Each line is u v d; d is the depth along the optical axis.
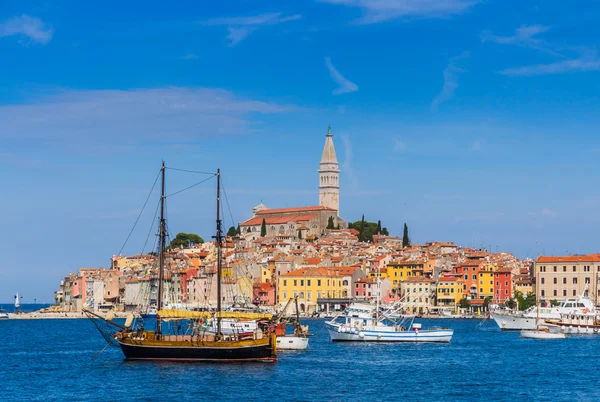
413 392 131.50
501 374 152.25
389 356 179.38
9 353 198.50
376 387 135.50
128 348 160.75
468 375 150.50
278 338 187.75
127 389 132.12
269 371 149.50
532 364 167.88
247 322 185.75
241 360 158.12
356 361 168.88
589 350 197.00
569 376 150.38
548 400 125.81
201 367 152.50
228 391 129.88
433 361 171.25
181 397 125.56
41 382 142.50
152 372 147.12
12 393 131.75
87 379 143.12
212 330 187.50
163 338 162.25
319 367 157.25
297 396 126.69
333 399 124.81
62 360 177.00
